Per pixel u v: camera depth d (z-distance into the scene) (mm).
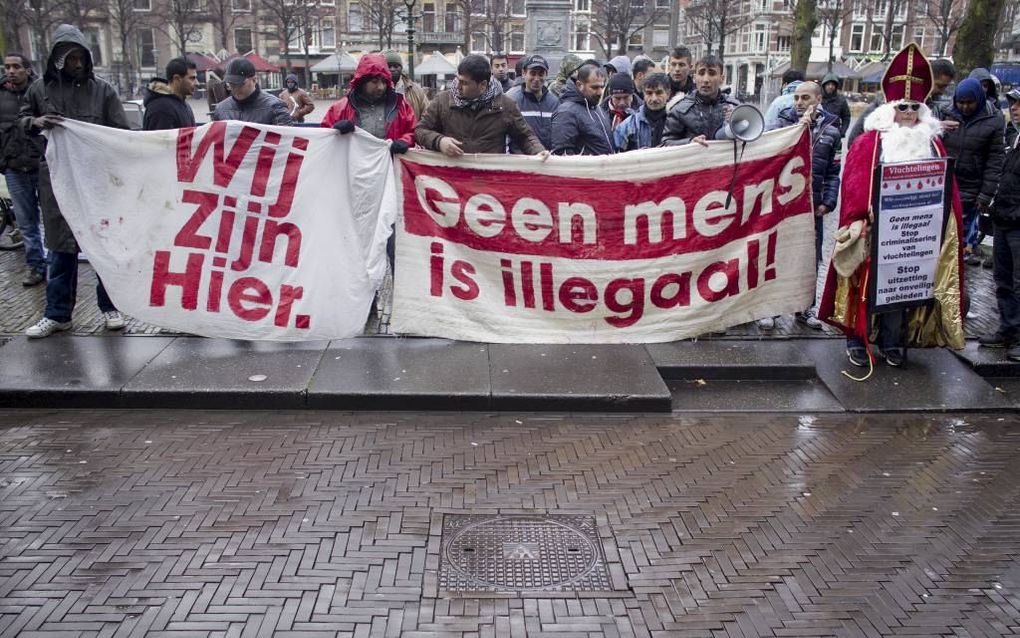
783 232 6223
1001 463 4648
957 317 5852
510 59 53969
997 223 5883
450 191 6004
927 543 3854
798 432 5027
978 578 3590
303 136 5840
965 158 7625
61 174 5715
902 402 5398
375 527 3895
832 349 6297
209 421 5027
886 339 5938
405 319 6117
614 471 4508
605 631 3219
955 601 3432
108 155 5742
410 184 5980
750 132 5789
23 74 7223
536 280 6148
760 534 3906
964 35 10594
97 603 3309
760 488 4340
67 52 5711
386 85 6203
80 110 5891
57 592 3371
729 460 4656
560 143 6504
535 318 6195
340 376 5449
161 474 4352
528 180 5988
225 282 5938
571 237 6074
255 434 4859
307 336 6027
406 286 6098
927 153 5621
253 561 3602
